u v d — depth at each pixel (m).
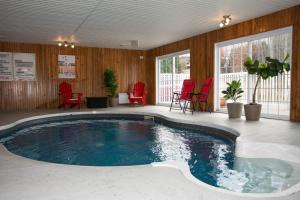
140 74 11.58
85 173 2.65
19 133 5.89
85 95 10.58
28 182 2.40
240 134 4.40
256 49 6.77
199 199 2.06
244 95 7.27
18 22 6.73
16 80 9.46
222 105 8.00
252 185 2.78
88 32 8.00
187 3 5.34
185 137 5.31
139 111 8.19
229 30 7.31
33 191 2.20
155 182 2.40
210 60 7.98
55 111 8.61
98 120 7.84
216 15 6.25
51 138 5.35
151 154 4.10
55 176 2.56
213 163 3.58
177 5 5.46
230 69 7.61
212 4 5.43
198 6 5.54
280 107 6.29
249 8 5.75
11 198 2.06
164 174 2.61
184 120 6.31
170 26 7.30
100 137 5.41
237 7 5.66
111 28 7.50
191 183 2.38
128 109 9.08
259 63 6.14
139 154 4.11
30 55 9.65
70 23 6.89
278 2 5.39
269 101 6.54
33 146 4.69
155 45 10.39
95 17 6.33
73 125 6.93
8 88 9.35
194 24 7.08
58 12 5.89
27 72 9.62
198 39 8.45
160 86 11.04
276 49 6.29
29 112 8.33
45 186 2.31
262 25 6.38
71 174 2.61
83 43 9.88
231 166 3.45
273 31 6.14
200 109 8.34
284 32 5.93
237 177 3.04
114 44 10.12
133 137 5.37
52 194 2.14
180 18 6.46
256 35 6.56
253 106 5.89
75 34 8.27
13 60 9.41
